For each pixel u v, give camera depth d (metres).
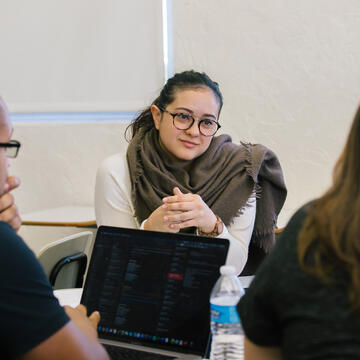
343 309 0.74
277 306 0.81
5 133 1.06
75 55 3.66
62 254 2.22
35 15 3.68
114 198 2.10
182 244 1.32
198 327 1.24
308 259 0.79
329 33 3.30
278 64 3.38
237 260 1.94
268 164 2.21
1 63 3.78
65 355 0.94
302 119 3.39
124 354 1.24
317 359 0.73
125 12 3.55
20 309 0.91
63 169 3.75
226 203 2.08
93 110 3.67
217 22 3.42
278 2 3.33
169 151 2.12
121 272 1.36
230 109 3.48
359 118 0.82
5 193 1.09
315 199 0.88
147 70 3.57
